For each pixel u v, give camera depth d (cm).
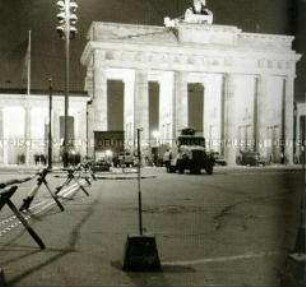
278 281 766
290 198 2181
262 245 1070
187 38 9200
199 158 4831
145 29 9044
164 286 740
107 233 1234
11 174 4450
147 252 838
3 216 1577
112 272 824
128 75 9800
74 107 8488
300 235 755
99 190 2673
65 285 743
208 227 1339
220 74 9706
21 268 852
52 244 1084
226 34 9381
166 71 9369
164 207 1838
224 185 3081
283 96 9962
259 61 9656
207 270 842
